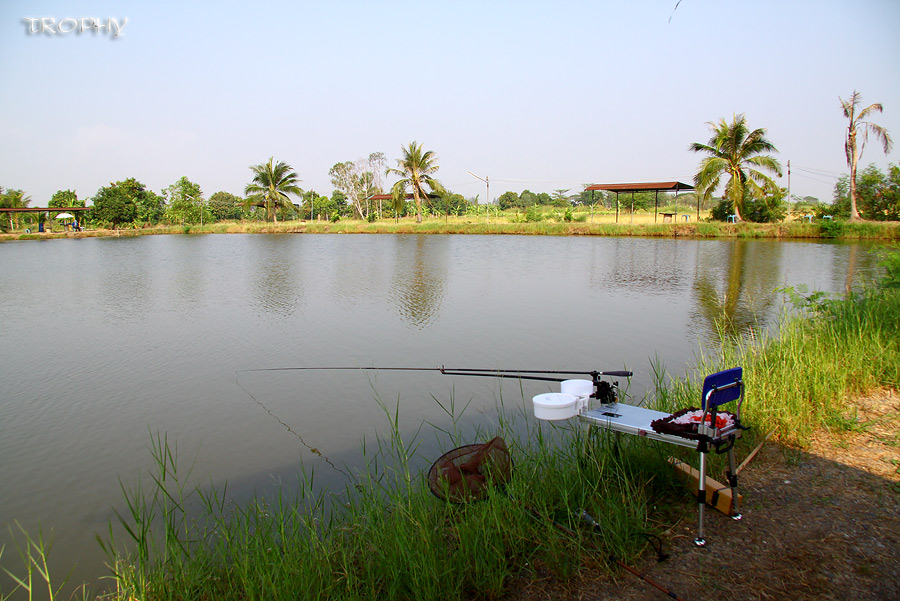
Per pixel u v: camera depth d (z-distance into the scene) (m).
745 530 3.39
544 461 4.32
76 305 14.09
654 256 24.11
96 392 7.59
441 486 4.00
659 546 3.27
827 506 3.58
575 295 14.55
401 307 13.17
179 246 35.12
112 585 3.81
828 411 4.89
